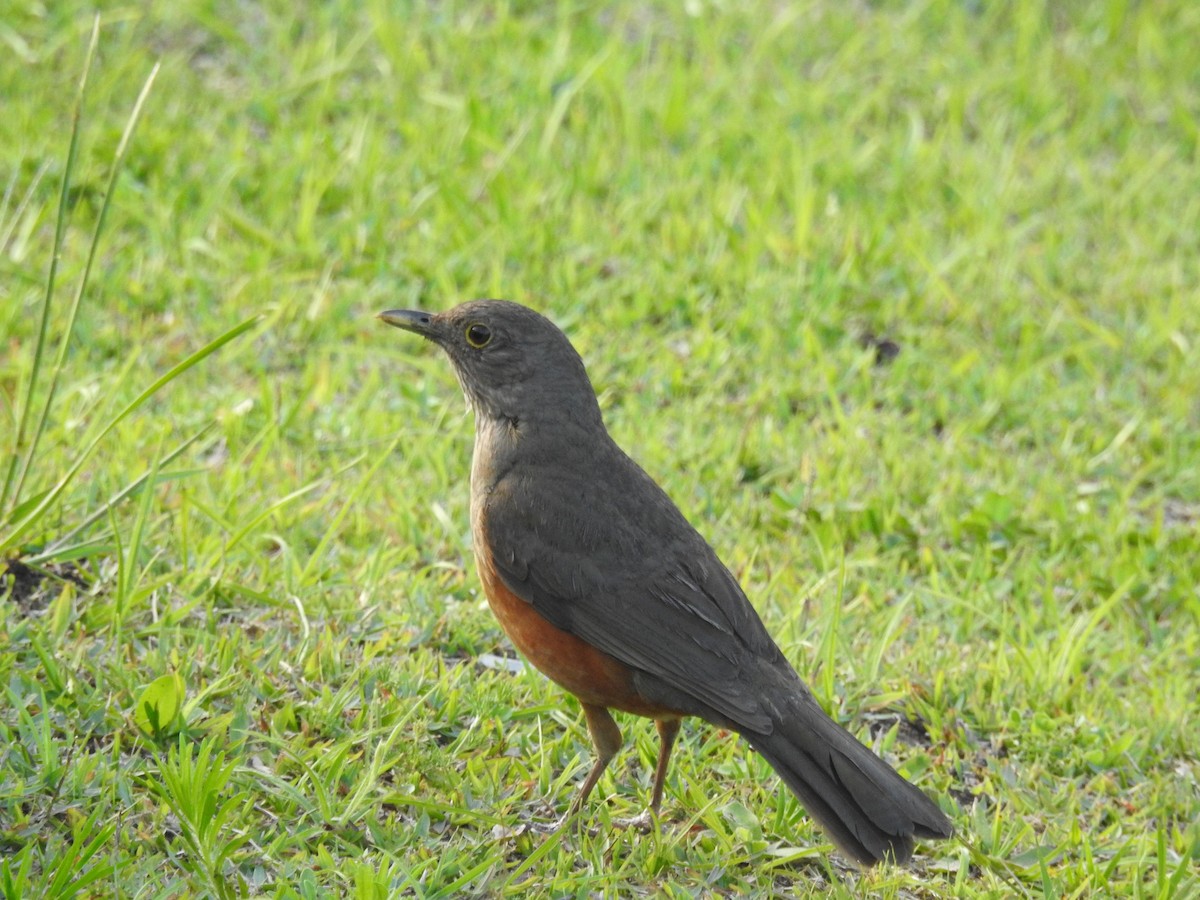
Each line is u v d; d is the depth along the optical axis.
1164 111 18.52
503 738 8.83
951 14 19.78
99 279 13.38
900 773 8.63
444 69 17.41
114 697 8.48
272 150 15.41
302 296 13.70
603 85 17.03
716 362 13.48
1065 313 14.84
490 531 8.59
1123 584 11.19
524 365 8.92
